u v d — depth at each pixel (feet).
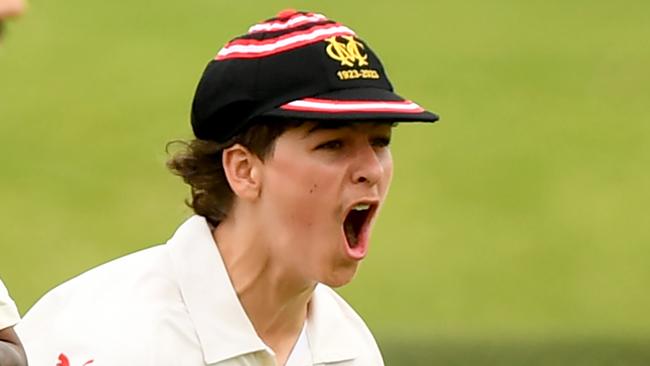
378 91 44.27
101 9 271.08
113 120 233.55
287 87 43.98
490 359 122.93
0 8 27.91
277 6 272.51
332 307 49.80
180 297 46.44
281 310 46.98
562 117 240.32
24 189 215.51
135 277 46.93
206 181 46.57
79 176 219.00
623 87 249.55
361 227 45.19
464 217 211.20
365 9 275.39
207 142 46.06
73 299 47.06
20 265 194.29
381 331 147.13
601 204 217.97
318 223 44.37
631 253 204.95
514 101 244.01
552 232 209.77
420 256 200.23
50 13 269.85
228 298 46.37
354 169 43.96
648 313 186.70
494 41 264.11
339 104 43.42
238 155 45.16
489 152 228.84
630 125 238.27
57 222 206.28
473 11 276.21
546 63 257.34
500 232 208.95
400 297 188.03
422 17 272.72
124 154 224.33
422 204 214.07
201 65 249.55
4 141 230.07
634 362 123.95
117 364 44.91
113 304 46.26
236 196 46.14
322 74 43.93
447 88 246.88
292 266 45.29
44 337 46.39
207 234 46.80
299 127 43.78
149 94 240.94
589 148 232.53
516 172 224.53
